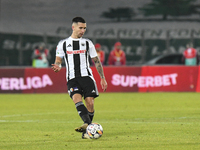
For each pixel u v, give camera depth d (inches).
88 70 875.4
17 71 2390.5
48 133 956.6
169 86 2363.4
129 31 4119.1
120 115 1334.9
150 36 4094.5
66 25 4192.9
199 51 4050.2
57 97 2130.9
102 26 4158.5
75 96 848.9
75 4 4288.9
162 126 1043.3
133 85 2379.4
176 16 4210.1
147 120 1186.6
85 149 736.3
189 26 4138.8
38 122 1180.5
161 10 4239.7
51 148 753.6
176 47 4084.6
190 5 4215.1
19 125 1115.3
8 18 4183.1
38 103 1824.6
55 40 4082.2
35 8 4252.0
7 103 1835.6
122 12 4247.0
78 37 876.6
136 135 896.9
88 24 4178.2
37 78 2388.0
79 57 871.1
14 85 2388.0
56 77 2390.5
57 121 1202.6
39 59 3319.4
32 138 881.5
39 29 4143.7
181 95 2144.4
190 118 1215.6
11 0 4237.2
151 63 3186.5
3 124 1138.7
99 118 1258.6
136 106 1635.1
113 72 2379.4
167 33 4055.1
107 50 4052.7
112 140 831.7
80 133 946.1
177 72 2358.5
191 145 762.2
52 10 4259.4
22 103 1829.5
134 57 4060.0
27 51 4065.0
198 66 2356.1
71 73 872.9
